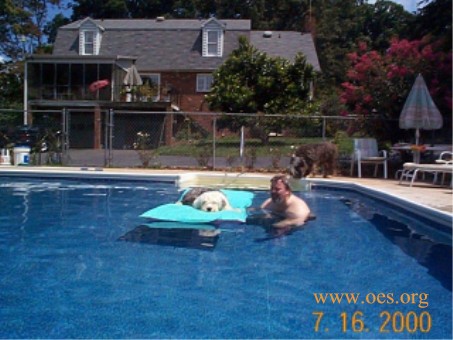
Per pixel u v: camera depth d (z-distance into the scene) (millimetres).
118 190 9734
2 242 5172
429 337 2865
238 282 3848
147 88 25000
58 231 5754
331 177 11227
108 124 15969
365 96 13531
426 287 3805
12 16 38312
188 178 10891
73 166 13477
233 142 17438
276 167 12883
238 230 5746
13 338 2785
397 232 5957
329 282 3893
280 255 4707
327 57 47594
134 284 3771
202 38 29359
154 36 30359
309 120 15680
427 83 13258
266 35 31172
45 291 3596
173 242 5164
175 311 3219
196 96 28641
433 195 8195
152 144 23766
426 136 13969
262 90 20594
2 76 34406
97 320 3053
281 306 3340
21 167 12516
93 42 29719
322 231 5910
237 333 2877
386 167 11773
